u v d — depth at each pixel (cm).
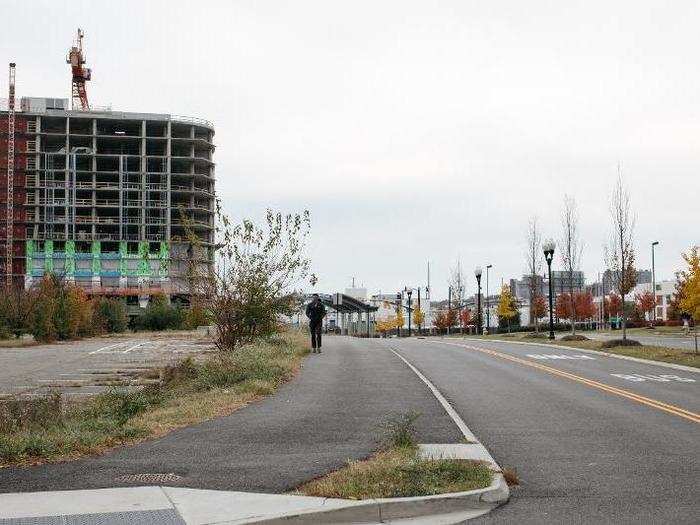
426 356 2983
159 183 12438
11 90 12794
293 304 3016
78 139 12294
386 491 806
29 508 748
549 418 1401
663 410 1512
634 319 8650
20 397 1902
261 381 1848
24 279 11869
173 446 1090
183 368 2242
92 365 3025
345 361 2628
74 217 12019
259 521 707
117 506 755
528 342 4238
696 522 734
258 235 2802
